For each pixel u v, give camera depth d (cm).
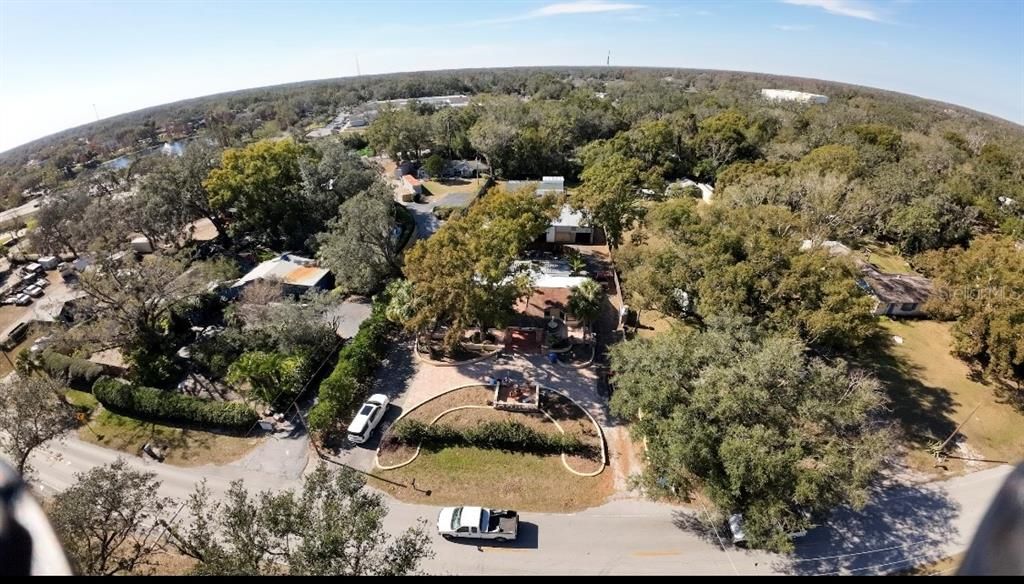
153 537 2370
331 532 1617
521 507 2556
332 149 5512
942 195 5378
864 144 7275
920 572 2250
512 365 3538
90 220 5000
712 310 3112
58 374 3416
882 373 3547
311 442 2948
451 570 2233
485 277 3275
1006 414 3192
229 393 3372
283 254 4962
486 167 8556
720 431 2252
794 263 3161
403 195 7088
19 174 11494
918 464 2825
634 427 2509
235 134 11069
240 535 1733
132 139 15475
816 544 2366
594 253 5278
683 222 3919
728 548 2347
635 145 8081
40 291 4888
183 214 5284
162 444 2966
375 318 3803
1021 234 5306
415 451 2878
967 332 3438
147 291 3422
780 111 10544
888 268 5056
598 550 2334
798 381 2405
